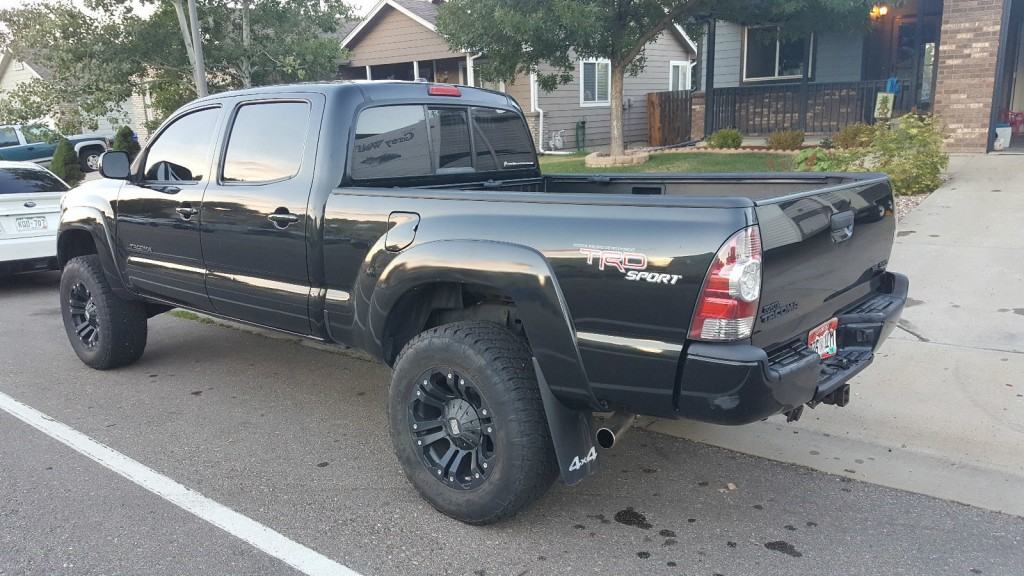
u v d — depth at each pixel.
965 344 5.34
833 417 4.50
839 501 3.66
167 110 14.35
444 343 3.35
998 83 11.83
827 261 3.27
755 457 4.15
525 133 5.19
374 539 3.40
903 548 3.25
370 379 5.58
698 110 19.14
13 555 3.29
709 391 2.76
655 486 3.87
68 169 19.95
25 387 5.50
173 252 4.79
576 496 3.78
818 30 14.88
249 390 5.38
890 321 3.60
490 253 3.17
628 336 2.91
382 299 3.57
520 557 3.25
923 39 16.09
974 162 11.30
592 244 2.94
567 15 11.57
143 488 3.91
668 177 4.67
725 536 3.38
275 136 4.17
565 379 3.09
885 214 3.86
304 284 4.06
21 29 12.71
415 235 3.46
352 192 3.77
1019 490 3.67
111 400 5.21
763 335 2.89
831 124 16.78
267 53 13.27
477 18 12.40
